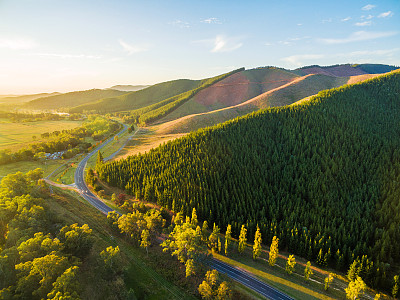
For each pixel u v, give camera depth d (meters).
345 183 98.19
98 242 72.69
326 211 86.56
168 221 94.31
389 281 63.09
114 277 60.56
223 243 84.06
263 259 75.88
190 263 60.88
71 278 46.94
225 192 98.94
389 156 111.06
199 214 96.25
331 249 75.06
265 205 92.00
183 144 135.50
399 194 89.62
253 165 113.88
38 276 48.88
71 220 81.69
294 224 83.62
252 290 62.19
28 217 69.31
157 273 66.12
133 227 76.75
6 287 49.56
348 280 67.12
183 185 105.81
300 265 73.12
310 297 60.72
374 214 85.81
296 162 111.12
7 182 91.44
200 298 58.78
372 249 71.50
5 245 62.91
